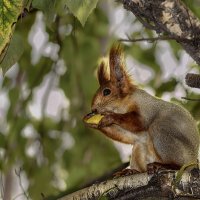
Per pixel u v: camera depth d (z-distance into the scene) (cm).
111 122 1002
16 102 1393
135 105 1011
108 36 1459
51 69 1410
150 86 1389
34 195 1382
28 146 1430
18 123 1398
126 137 1009
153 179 833
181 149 962
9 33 731
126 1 820
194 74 841
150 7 817
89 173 1422
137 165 997
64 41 1389
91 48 1423
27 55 1430
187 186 808
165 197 830
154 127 980
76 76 1426
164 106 1002
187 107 1130
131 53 1412
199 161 968
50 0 817
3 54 803
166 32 839
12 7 725
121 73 1053
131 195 831
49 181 1401
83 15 738
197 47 831
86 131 1488
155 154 984
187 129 973
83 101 1444
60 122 1488
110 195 848
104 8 1503
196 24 830
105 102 1044
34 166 1416
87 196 853
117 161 1432
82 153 1480
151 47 1405
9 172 1416
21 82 1480
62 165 1472
